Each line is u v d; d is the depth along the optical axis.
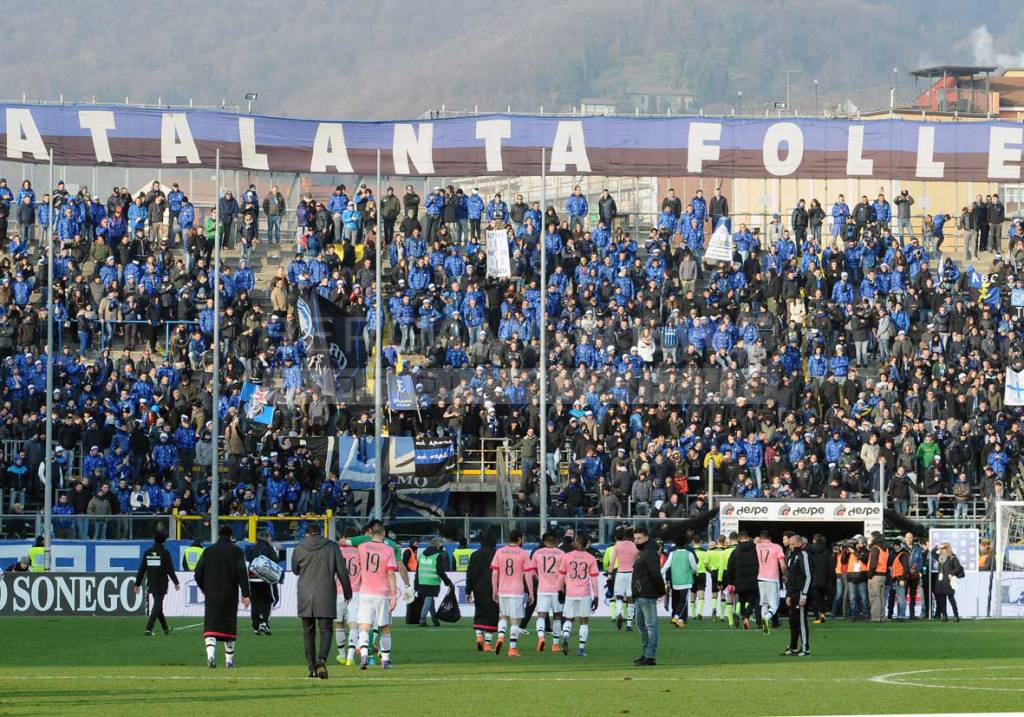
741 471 60.25
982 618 52.69
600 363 67.06
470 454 63.56
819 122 77.38
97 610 48.81
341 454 60.41
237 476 58.72
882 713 23.14
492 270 67.50
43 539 50.47
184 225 74.69
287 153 75.12
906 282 74.25
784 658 34.19
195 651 35.78
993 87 124.38
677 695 25.58
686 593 44.88
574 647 37.78
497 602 35.38
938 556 51.16
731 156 76.81
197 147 74.62
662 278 72.31
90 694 25.67
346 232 73.31
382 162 75.38
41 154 73.62
